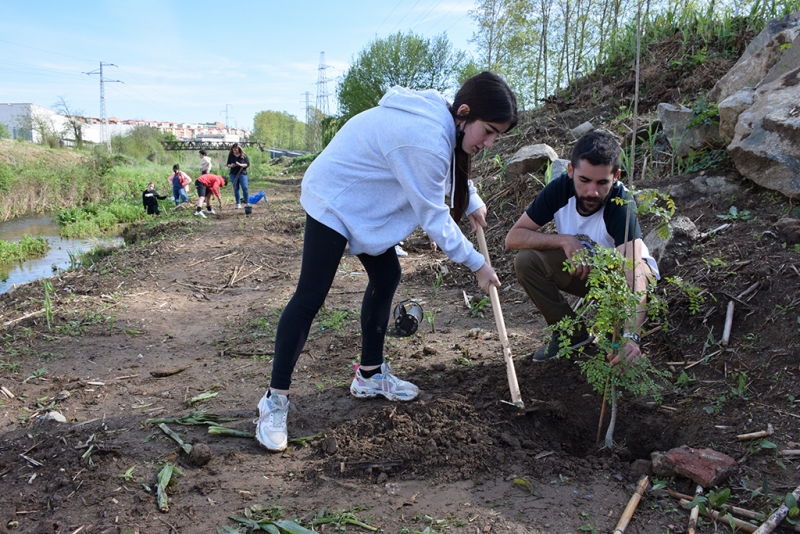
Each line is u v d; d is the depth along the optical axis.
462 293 4.92
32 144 27.53
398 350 3.65
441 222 2.35
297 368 3.50
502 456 2.30
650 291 2.41
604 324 2.26
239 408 2.96
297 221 10.31
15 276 9.13
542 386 2.83
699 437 2.37
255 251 7.82
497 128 2.33
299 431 2.65
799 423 2.26
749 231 3.62
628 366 2.32
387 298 2.78
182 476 2.29
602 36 10.61
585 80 8.84
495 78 2.30
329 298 5.15
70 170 22.75
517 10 14.67
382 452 2.36
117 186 23.45
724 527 1.87
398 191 2.39
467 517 1.96
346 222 2.34
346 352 3.71
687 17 8.02
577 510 1.99
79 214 16.58
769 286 2.99
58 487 2.23
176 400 3.10
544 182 5.98
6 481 2.29
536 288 2.95
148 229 11.41
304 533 1.88
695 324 3.07
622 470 2.24
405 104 2.30
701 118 4.86
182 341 4.28
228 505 2.09
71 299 5.44
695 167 4.76
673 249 3.66
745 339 2.82
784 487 1.99
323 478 2.25
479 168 7.58
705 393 2.61
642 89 7.21
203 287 6.05
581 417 2.68
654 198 2.27
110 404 3.06
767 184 3.91
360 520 1.98
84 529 1.96
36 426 2.76
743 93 4.46
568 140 7.01
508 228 5.88
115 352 4.00
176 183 16.48
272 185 23.28
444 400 2.68
